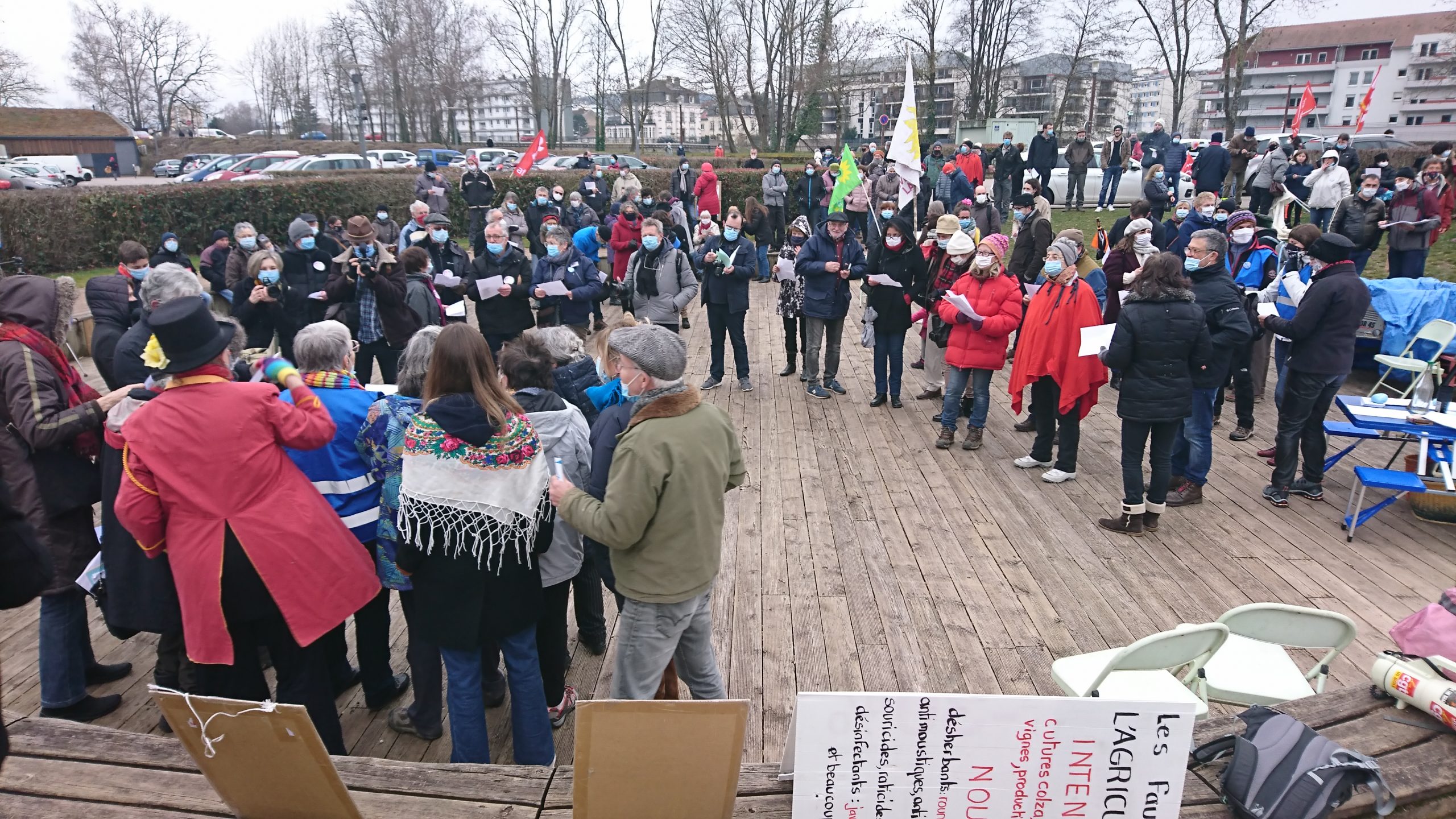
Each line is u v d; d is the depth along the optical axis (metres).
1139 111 69.62
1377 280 7.80
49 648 3.25
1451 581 4.46
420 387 3.14
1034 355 5.64
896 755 2.13
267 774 2.11
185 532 2.55
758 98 41.88
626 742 2.03
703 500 2.59
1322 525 5.17
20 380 2.99
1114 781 2.20
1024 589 4.40
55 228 15.04
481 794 2.34
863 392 8.09
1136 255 7.06
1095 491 5.72
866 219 14.17
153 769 2.45
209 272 8.54
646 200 12.48
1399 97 70.31
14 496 3.12
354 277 6.39
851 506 5.49
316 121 70.88
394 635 4.08
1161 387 4.72
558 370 3.84
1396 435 5.37
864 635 3.99
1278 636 2.93
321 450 2.98
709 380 8.12
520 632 2.83
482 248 15.06
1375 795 2.29
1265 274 6.86
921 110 42.66
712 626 4.04
